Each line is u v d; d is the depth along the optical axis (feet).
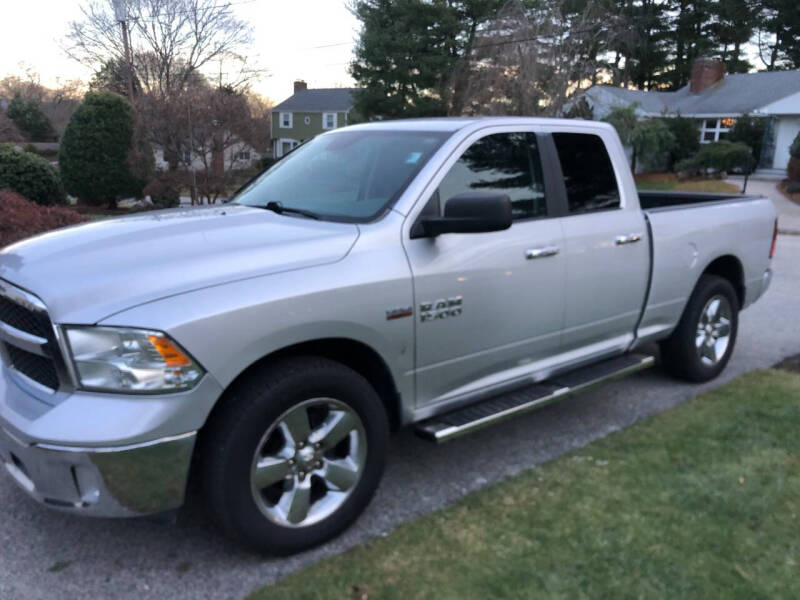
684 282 16.02
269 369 9.37
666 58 158.51
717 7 154.81
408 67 112.16
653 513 10.85
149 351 8.27
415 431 11.32
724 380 17.69
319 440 9.78
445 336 11.20
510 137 12.82
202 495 9.27
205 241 9.75
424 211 11.12
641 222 14.75
